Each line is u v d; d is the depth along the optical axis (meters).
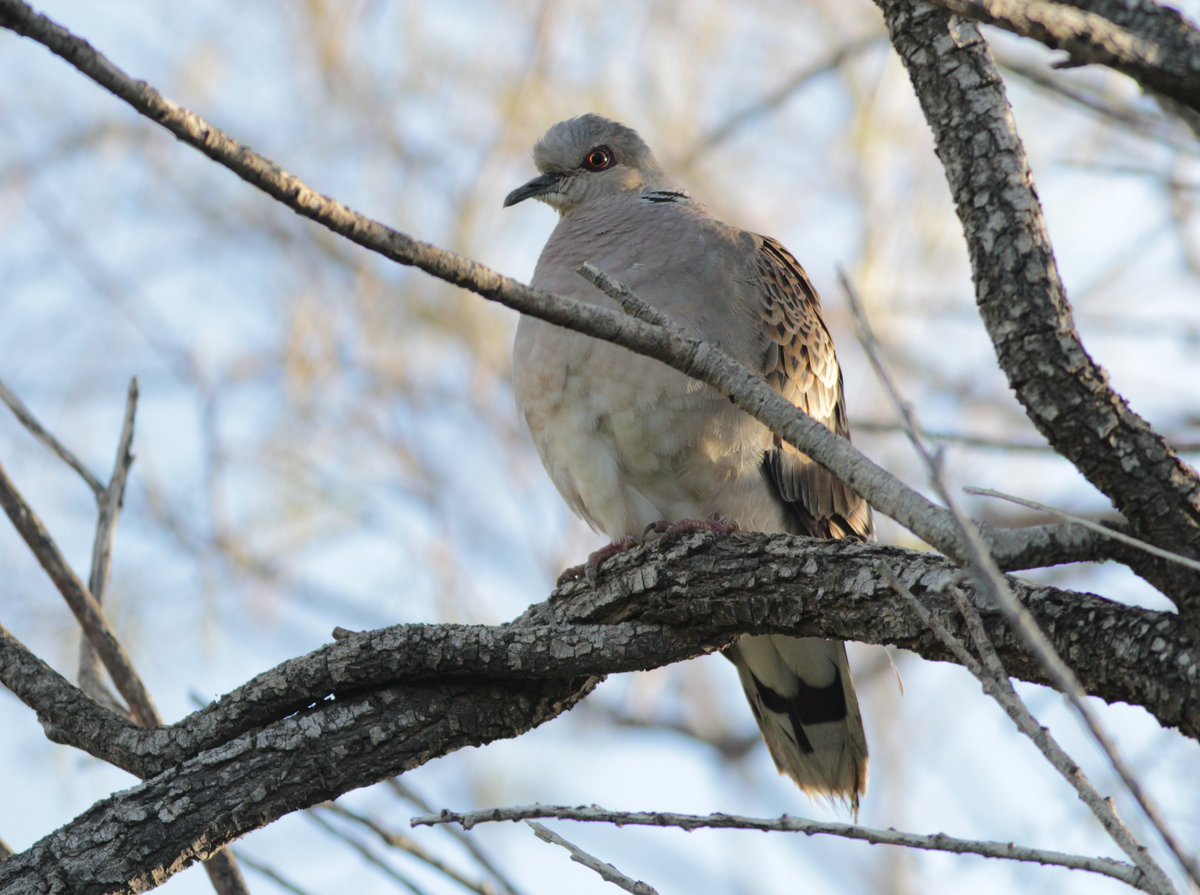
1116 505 5.33
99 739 6.79
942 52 5.60
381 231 4.89
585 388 9.15
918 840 4.68
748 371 5.36
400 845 6.85
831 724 9.26
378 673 6.80
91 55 4.39
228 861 7.09
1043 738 4.31
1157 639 5.35
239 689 6.82
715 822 5.06
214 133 4.58
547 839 5.30
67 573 7.56
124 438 7.99
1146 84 4.67
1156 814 3.80
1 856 6.68
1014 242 5.38
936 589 5.95
